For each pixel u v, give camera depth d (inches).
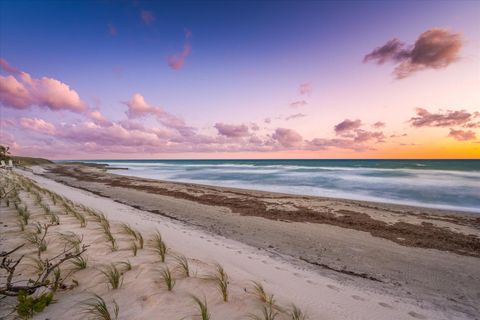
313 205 536.1
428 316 151.2
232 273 166.6
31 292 118.9
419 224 397.1
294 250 288.2
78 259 160.2
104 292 124.5
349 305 145.1
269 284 157.2
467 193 695.7
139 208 507.2
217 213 470.3
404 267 248.4
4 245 187.0
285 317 113.4
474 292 202.2
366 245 308.7
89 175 1401.3
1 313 106.1
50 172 1663.4
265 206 528.1
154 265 157.8
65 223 257.4
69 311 107.6
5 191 444.8
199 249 228.7
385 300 165.9
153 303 114.9
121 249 189.0
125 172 1785.2
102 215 304.2
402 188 802.8
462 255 281.0
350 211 481.1
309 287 167.3
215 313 110.7
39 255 164.4
